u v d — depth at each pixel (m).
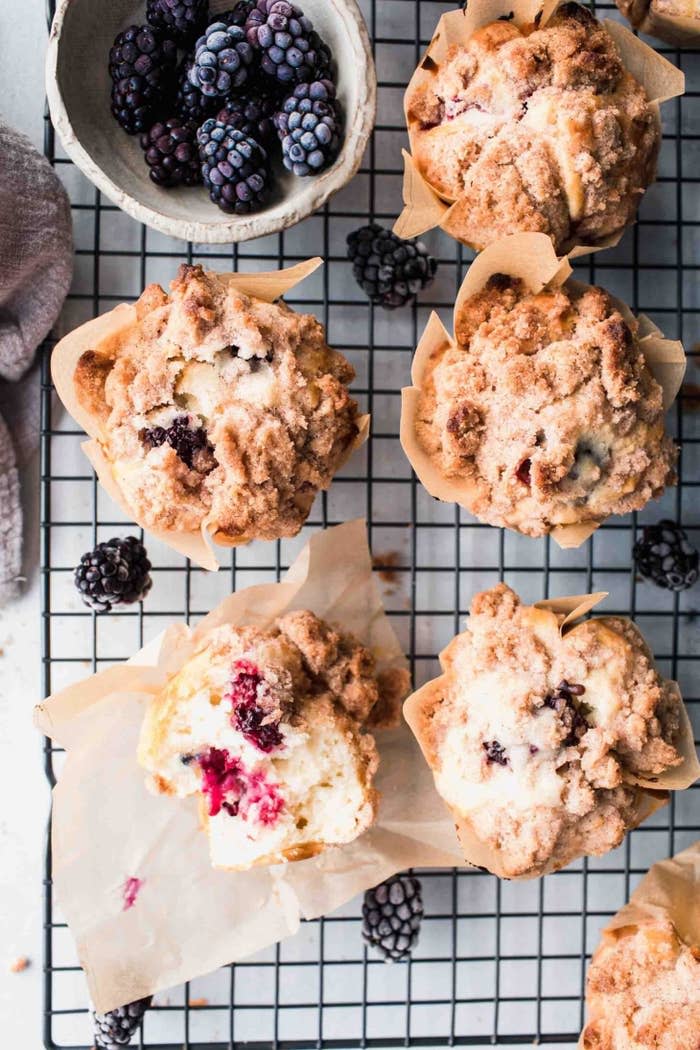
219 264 0.62
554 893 0.64
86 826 0.59
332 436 0.57
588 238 0.58
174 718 0.57
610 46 0.57
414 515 0.63
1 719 0.63
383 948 0.61
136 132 0.59
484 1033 0.64
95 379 0.57
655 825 0.64
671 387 0.59
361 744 0.58
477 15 0.57
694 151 0.63
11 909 0.63
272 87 0.58
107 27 0.59
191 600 0.63
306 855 0.57
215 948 0.60
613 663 0.57
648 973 0.58
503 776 0.57
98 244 0.62
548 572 0.63
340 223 0.62
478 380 0.56
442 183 0.57
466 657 0.58
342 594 0.60
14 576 0.62
